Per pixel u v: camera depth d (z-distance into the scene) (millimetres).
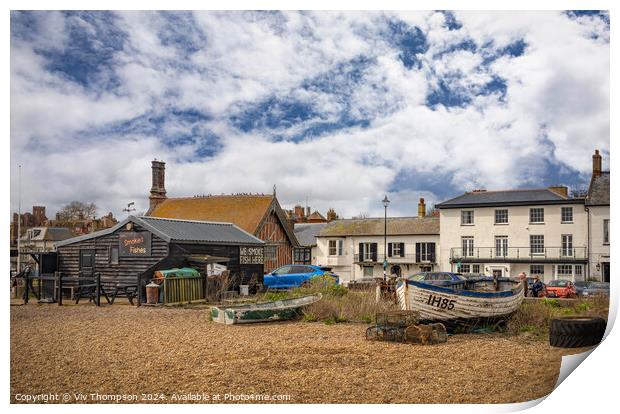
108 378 10438
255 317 16672
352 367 11266
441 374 10766
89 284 22281
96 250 24188
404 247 51062
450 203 47812
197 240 23688
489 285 18406
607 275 41844
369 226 53188
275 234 42625
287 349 12781
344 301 18391
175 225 25109
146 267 22969
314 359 11844
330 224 55469
